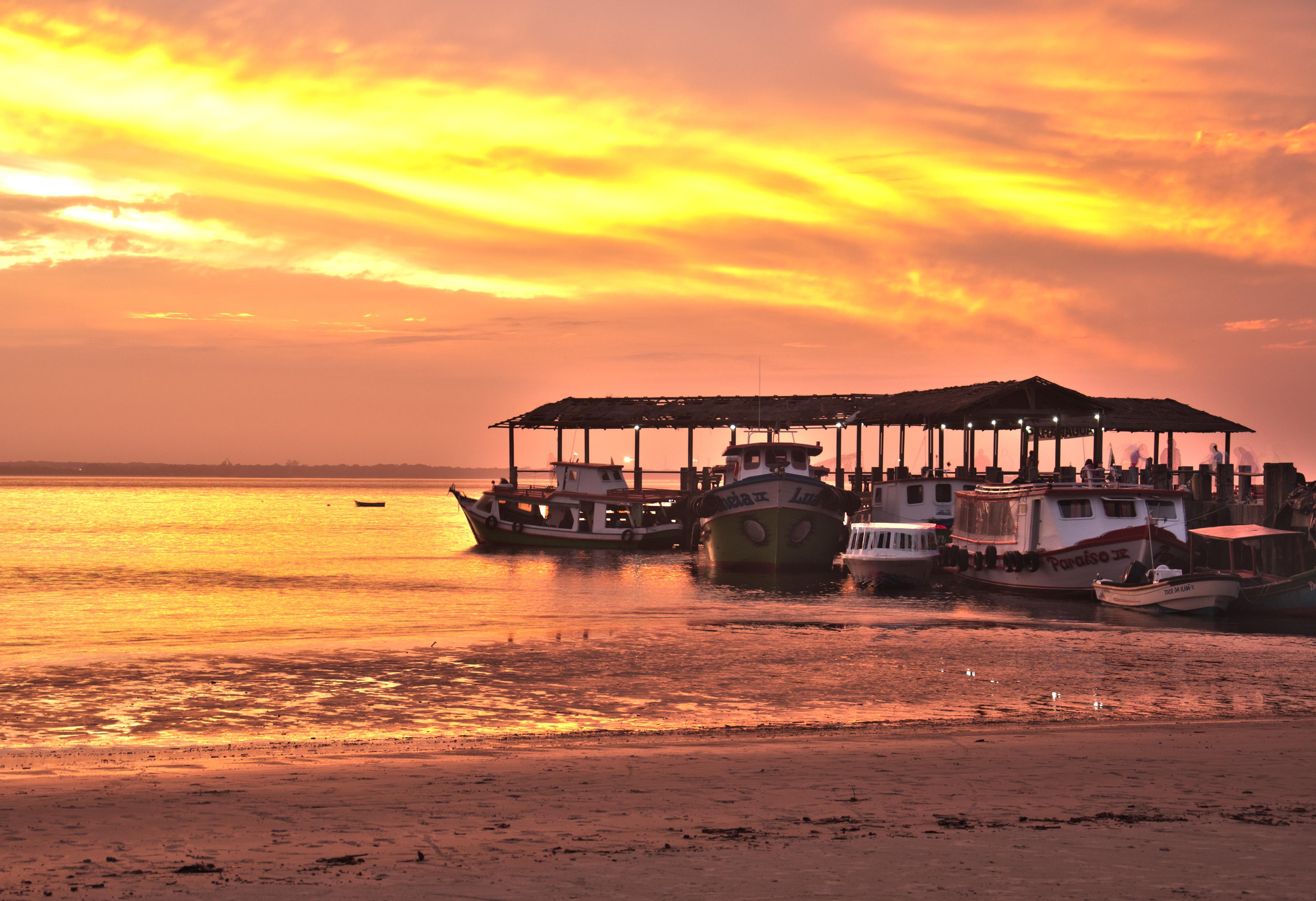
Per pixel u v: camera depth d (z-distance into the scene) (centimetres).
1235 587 3397
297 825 1084
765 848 972
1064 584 4028
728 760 1462
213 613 3738
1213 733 1675
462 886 849
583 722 1903
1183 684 2289
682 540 7106
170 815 1133
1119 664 2542
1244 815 1116
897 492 5512
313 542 8425
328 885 856
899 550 4534
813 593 4416
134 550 7306
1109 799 1203
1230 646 2841
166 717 1948
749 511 5203
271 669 2484
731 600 4131
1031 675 2398
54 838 1033
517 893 830
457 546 7938
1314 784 1290
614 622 3438
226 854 965
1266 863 907
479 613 3725
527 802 1197
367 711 2009
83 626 3384
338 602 4134
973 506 4741
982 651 2756
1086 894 817
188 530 10175
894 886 841
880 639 2991
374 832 1054
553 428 7888
